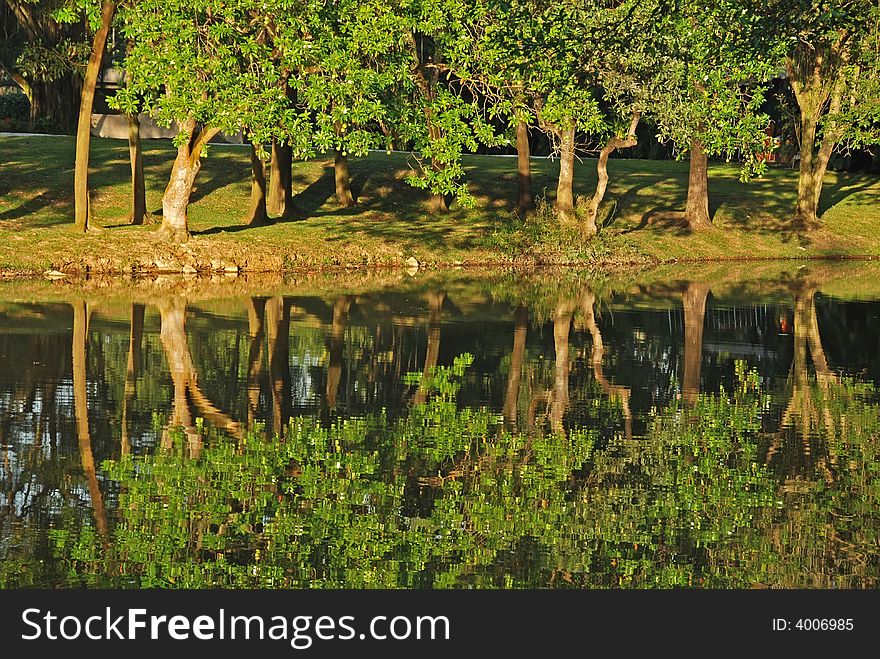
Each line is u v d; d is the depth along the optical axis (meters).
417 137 37.88
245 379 20.44
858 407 19.17
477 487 14.25
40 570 11.40
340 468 14.92
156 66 34.56
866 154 66.50
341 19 35.50
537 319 29.31
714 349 25.09
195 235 40.97
